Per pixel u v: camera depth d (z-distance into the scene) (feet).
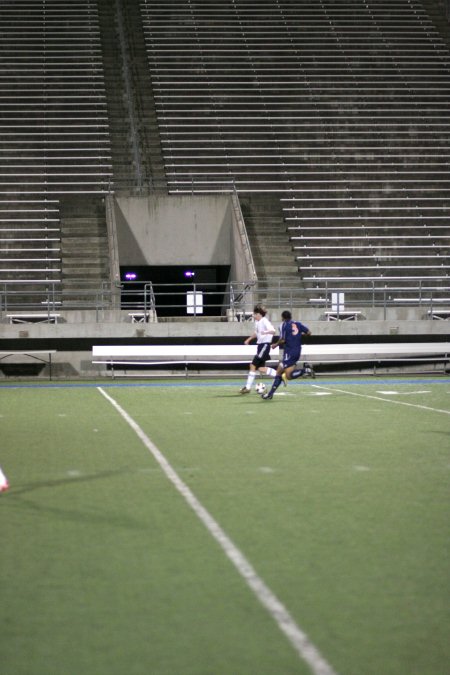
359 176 156.25
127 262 139.95
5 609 19.44
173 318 120.78
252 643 17.33
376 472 37.32
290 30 193.26
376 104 173.68
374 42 192.34
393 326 112.47
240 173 155.02
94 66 180.34
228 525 27.35
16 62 179.83
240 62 183.21
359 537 25.80
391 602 19.84
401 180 155.22
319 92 176.14
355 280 131.34
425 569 22.47
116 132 164.66
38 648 17.13
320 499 31.48
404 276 135.74
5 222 140.15
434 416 60.75
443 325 113.29
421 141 166.50
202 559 23.43
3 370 109.70
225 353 107.14
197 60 183.21
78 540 25.52
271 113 170.19
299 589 20.79
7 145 158.81
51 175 150.92
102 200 144.05
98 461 40.42
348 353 107.65
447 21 204.33
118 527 27.09
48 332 108.47
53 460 40.75
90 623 18.52
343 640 17.49
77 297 126.82
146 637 17.69
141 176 151.64
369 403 71.31
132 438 48.96
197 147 161.99
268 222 143.84
